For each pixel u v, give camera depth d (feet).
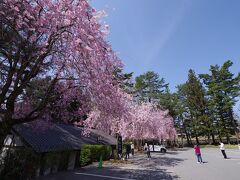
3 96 25.58
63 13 22.90
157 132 94.63
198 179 34.47
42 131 48.75
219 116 151.33
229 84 151.33
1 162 36.65
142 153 95.40
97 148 63.72
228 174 38.42
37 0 22.71
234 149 112.98
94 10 25.05
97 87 26.09
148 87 173.06
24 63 25.02
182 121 177.17
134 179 35.78
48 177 39.29
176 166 51.70
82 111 32.22
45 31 22.76
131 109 65.05
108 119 34.99
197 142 164.04
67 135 59.93
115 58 28.71
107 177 38.24
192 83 178.40
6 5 21.77
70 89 29.35
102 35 26.30
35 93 33.06
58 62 25.05
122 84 34.47
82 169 49.55
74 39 22.82
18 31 24.90
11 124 25.67
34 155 39.47
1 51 25.27
